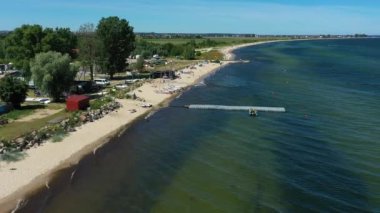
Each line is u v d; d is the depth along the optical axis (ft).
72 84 336.49
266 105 328.90
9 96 283.18
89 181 181.47
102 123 269.23
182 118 290.97
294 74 520.83
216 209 155.74
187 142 235.20
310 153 213.87
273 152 216.13
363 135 242.99
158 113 305.53
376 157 206.90
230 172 190.49
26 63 398.83
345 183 177.58
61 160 203.00
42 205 159.12
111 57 441.27
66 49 552.82
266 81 459.73
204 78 485.15
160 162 204.44
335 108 315.17
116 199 165.07
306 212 153.79
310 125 267.39
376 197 164.96
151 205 159.74
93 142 232.12
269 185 176.24
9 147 206.18
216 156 211.61
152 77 467.93
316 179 181.68
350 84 432.25
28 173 185.37
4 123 248.93
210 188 173.88
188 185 177.27
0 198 161.89
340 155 210.38
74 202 162.20
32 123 250.37
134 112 303.48
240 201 162.09
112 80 440.45
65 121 256.73
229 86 427.74
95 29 444.96
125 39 444.55
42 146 218.18
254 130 257.75
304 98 357.00
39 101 312.71
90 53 426.92
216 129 261.24
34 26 510.17
